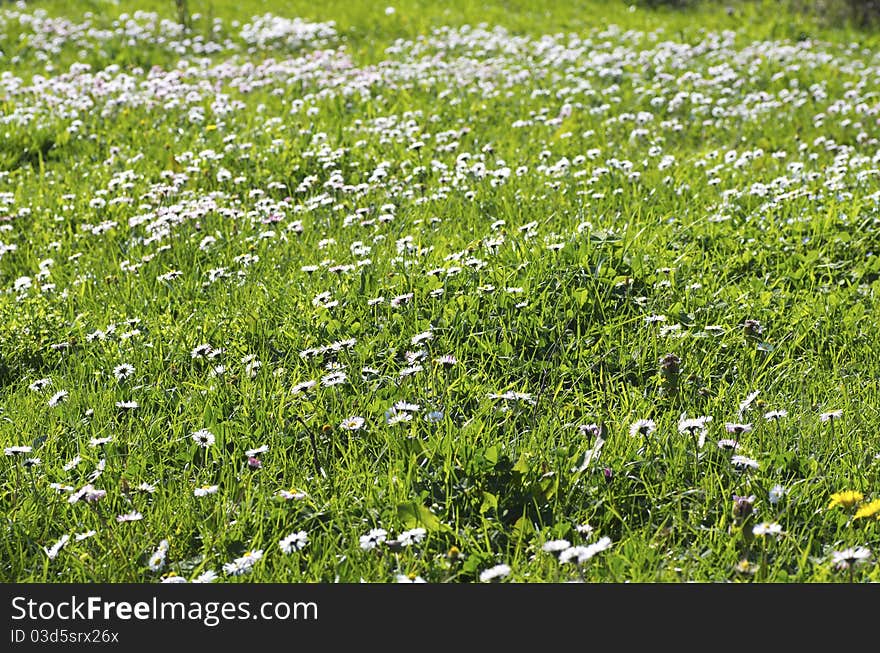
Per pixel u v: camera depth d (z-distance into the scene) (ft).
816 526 16.61
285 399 20.97
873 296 25.23
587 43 64.69
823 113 45.85
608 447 18.51
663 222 30.86
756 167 36.91
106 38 67.21
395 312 24.30
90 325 25.99
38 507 18.07
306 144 40.14
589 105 48.85
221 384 21.81
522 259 26.14
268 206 33.83
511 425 19.69
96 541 17.15
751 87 52.80
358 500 17.65
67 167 41.60
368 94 49.70
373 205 32.99
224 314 25.52
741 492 17.31
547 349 22.91
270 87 53.83
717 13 79.36
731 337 23.06
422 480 17.95
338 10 78.13
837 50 65.67
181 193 35.70
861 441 18.94
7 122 46.11
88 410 21.09
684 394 20.75
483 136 42.47
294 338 23.77
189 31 70.38
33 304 26.68
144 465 19.02
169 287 27.94
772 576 15.38
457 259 26.17
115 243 32.24
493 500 17.08
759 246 28.09
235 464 18.89
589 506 17.37
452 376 21.79
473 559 15.97
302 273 27.55
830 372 22.08
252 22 74.08
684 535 16.61
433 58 61.26
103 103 49.37
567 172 36.32
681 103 46.83
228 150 39.91
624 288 24.76
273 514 17.31
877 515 16.35
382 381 21.57
